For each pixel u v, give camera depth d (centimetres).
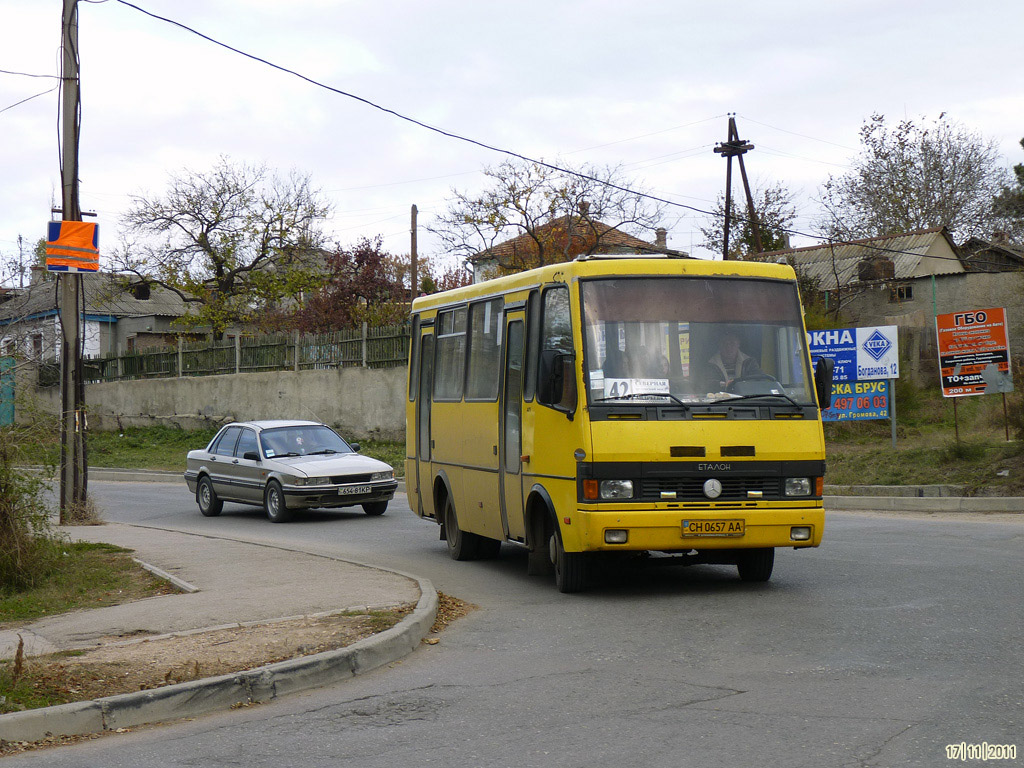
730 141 3856
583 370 979
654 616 918
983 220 5366
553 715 616
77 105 1792
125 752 580
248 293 5000
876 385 2283
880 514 1733
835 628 829
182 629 853
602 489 956
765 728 569
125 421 4381
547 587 1120
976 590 970
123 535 1555
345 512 2062
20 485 1143
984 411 2517
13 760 568
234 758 561
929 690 634
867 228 5512
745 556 1071
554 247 4612
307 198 4988
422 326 1472
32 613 998
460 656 795
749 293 1031
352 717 633
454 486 1331
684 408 974
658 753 534
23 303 2261
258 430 2019
